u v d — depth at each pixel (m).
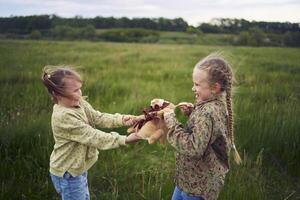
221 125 2.34
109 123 2.94
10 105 6.16
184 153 2.31
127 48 26.89
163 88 7.90
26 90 7.37
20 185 3.71
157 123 2.61
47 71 2.68
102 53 18.94
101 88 7.60
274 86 8.58
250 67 12.68
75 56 15.89
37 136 4.54
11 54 15.81
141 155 4.86
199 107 2.40
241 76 10.14
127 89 7.75
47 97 6.76
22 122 4.99
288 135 4.84
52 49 21.75
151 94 7.25
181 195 2.63
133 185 3.96
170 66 12.44
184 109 2.67
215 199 2.49
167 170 4.20
